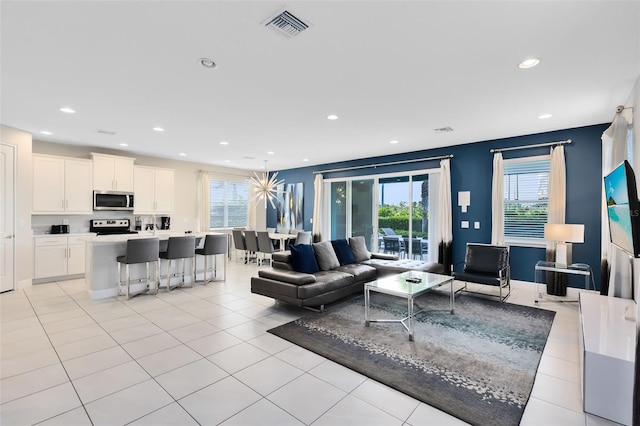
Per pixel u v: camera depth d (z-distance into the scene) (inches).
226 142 225.5
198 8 76.7
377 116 162.2
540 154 197.6
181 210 310.2
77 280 221.8
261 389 88.7
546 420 76.4
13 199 192.5
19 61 104.3
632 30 84.7
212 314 152.5
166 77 116.7
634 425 67.5
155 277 199.0
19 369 98.7
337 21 81.9
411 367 101.6
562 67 107.3
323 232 327.9
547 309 162.6
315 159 298.2
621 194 94.5
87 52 98.5
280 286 156.9
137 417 76.4
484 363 104.6
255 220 376.8
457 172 232.7
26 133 197.8
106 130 193.3
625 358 75.3
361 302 175.6
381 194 281.9
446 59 102.1
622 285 137.9
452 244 234.2
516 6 75.5
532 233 205.0
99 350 112.2
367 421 75.6
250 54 99.7
